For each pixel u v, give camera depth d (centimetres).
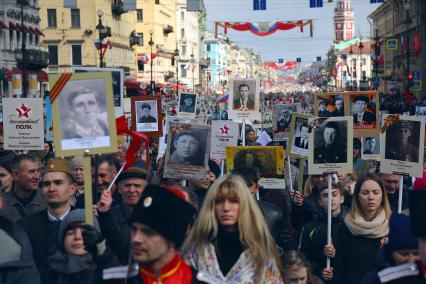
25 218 755
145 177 797
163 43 11519
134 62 10162
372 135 1320
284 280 588
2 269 622
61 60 7888
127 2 4162
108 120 618
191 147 1057
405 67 8850
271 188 1036
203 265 556
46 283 638
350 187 1102
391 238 542
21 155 959
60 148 618
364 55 17475
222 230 565
